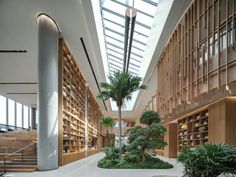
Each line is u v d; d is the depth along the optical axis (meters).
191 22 8.52
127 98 11.16
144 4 9.73
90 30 10.07
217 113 9.73
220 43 6.68
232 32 6.23
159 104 14.66
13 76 15.48
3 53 11.93
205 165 4.10
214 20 6.91
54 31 9.66
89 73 16.45
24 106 24.12
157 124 10.23
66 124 12.50
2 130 19.08
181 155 4.58
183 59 9.46
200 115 11.98
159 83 14.44
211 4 7.16
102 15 10.62
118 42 12.90
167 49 12.23
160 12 9.75
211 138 10.32
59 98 10.88
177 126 16.25
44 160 9.09
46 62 9.38
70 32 10.38
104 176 7.53
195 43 8.36
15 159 9.97
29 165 9.19
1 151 11.14
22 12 8.55
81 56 13.27
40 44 9.32
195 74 8.27
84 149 17.66
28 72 14.77
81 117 16.62
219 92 7.61
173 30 10.48
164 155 18.55
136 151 10.34
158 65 14.64
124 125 37.47
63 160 10.99
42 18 9.09
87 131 18.83
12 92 19.19
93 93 22.31
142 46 14.27
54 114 9.56
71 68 13.38
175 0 8.12
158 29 10.60
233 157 4.11
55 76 9.71
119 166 9.86
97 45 11.65
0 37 10.31
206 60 7.51
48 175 7.79
